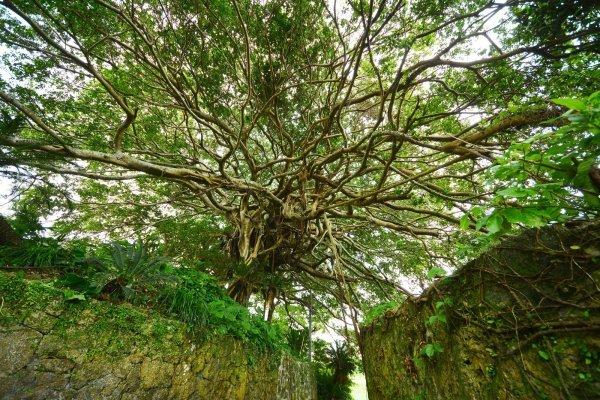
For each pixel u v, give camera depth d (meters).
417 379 3.18
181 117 8.60
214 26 5.57
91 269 3.46
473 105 4.89
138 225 9.30
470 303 2.47
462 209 5.30
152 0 5.26
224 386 4.05
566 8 3.47
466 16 3.94
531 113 3.62
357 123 8.64
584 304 1.68
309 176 7.19
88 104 6.69
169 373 3.36
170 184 9.38
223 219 11.32
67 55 4.11
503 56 3.93
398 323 3.87
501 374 2.04
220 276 8.55
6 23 5.11
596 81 3.61
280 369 5.79
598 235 1.76
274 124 7.87
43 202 4.31
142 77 6.89
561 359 1.69
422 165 7.48
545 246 2.01
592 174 1.51
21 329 2.49
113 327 3.06
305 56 6.26
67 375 2.60
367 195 5.89
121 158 4.75
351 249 10.50
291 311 14.41
